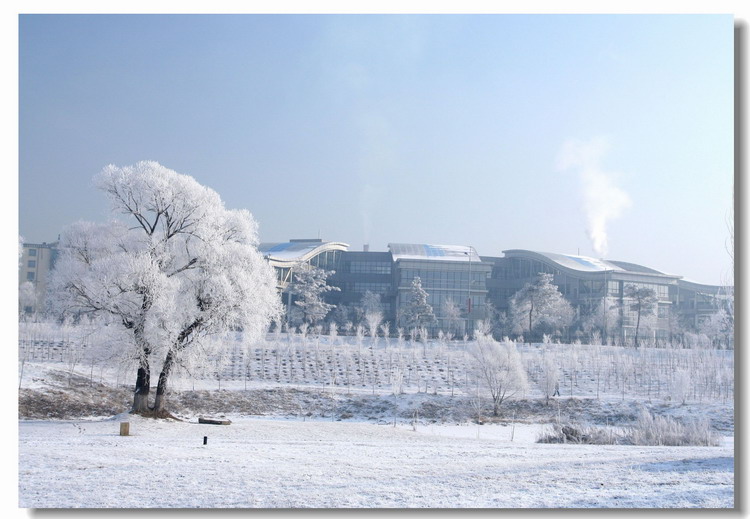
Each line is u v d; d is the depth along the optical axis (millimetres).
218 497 17609
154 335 39531
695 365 82625
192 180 43031
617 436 43438
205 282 42000
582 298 154125
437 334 139750
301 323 124938
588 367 86438
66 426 36938
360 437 38812
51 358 68438
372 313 130500
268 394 64188
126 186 41688
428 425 55938
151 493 17953
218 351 44969
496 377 63188
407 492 18438
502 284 172125
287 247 159375
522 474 21438
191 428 38625
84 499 17250
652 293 129375
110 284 38938
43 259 107500
